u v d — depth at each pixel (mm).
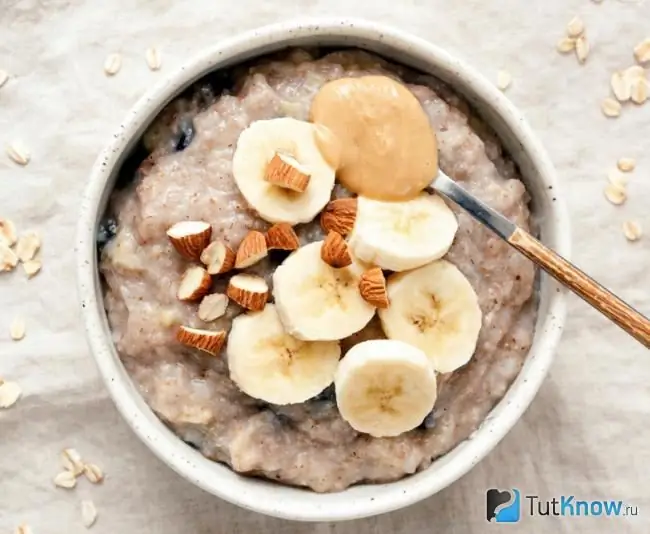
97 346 413
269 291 413
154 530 484
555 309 428
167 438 417
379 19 493
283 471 418
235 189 413
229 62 427
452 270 414
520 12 497
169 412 415
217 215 412
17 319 484
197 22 489
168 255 415
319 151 413
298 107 422
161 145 427
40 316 485
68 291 486
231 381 414
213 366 414
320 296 406
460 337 416
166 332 414
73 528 483
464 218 424
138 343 416
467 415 429
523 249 417
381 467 421
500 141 444
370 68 435
